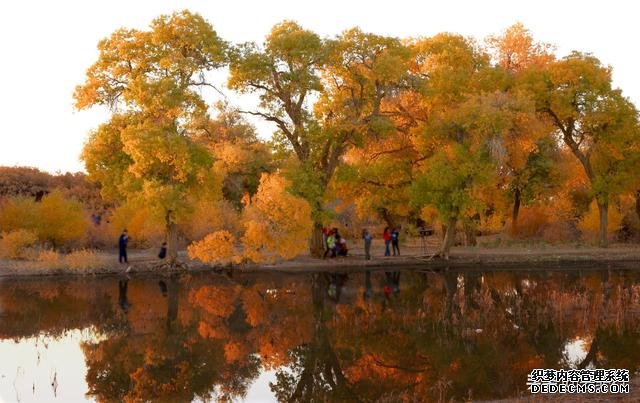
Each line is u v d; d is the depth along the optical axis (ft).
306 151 120.78
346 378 48.26
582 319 64.85
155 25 105.09
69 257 106.22
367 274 105.91
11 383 47.85
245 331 63.93
